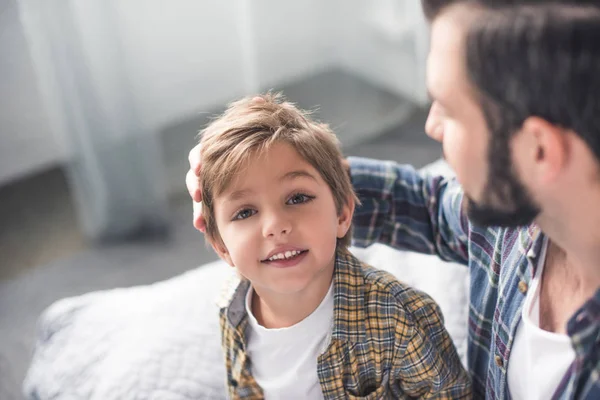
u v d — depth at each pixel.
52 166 2.04
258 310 0.86
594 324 0.55
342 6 1.81
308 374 0.83
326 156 0.79
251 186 0.74
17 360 1.61
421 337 0.79
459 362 0.86
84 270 1.81
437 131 0.58
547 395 0.64
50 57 1.54
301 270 0.74
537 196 0.53
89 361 1.10
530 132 0.50
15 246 1.88
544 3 0.47
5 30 1.74
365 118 2.03
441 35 0.52
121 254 1.85
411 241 0.93
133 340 1.10
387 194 0.91
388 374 0.84
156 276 1.78
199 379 1.04
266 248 0.73
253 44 1.79
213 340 1.09
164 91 1.80
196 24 1.75
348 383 0.84
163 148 1.91
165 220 1.89
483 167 0.54
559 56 0.47
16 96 1.85
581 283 0.61
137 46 1.64
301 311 0.81
